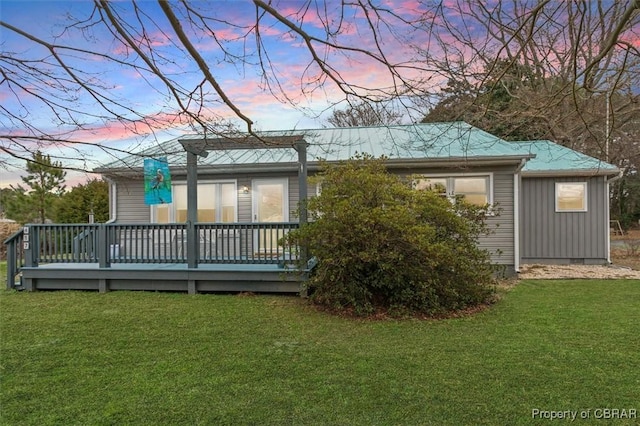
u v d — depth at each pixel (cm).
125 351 447
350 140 1063
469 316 582
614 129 445
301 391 339
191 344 469
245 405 315
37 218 1742
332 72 324
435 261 587
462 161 936
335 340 480
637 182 2531
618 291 755
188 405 317
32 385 359
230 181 1072
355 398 325
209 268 780
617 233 2420
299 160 770
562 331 499
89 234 813
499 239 970
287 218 1048
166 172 907
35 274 805
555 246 1143
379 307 620
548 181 1144
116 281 805
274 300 707
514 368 382
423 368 385
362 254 585
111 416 301
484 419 290
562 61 424
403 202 644
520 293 745
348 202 605
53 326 551
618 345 444
